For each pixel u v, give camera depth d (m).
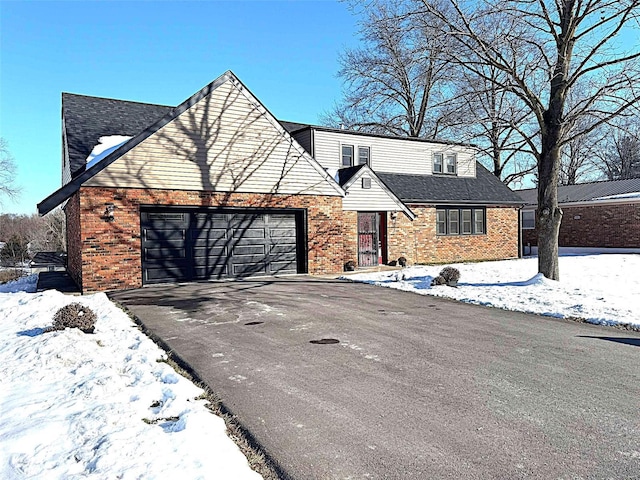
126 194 12.45
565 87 12.12
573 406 4.64
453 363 6.12
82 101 16.92
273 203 15.01
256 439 3.92
